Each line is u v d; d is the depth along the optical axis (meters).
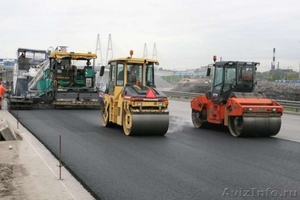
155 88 14.05
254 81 14.61
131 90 13.68
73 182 7.73
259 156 10.25
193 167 8.92
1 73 33.81
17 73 26.30
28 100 22.31
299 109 23.56
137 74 14.41
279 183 7.70
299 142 12.57
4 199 6.63
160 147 11.33
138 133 13.26
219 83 14.83
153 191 7.11
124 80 14.31
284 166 9.15
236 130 13.63
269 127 13.33
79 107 23.41
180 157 9.97
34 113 20.39
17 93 24.50
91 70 24.08
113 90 14.92
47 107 23.41
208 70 15.41
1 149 10.73
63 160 9.47
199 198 6.75
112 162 9.32
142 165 9.05
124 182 7.67
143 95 13.30
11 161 9.36
